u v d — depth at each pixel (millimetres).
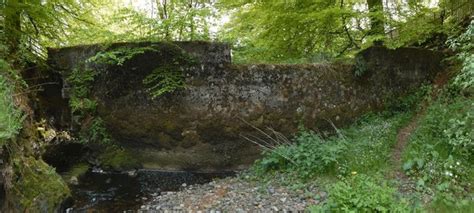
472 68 4344
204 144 7562
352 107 8227
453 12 9281
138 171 7598
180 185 6785
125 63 7504
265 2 8430
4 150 4254
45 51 8289
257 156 7648
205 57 7449
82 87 7641
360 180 4285
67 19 8672
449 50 9414
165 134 7543
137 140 7656
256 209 5039
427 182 4883
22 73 7168
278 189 5645
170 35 7707
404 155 5715
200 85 7457
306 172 5797
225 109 7504
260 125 7602
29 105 6602
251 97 7578
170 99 7480
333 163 5812
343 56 9133
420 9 8312
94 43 8000
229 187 6180
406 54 8867
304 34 8781
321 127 7898
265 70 7645
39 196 4766
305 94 7824
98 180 7031
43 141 6746
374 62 8484
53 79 7980
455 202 4223
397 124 7426
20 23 7594
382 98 8594
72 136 7793
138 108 7543
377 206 3766
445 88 8000
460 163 4949
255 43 9289
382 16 7891
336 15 7898
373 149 6125
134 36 7609
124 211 5504
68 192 5531
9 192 4254
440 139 5652
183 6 8328
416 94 8641
